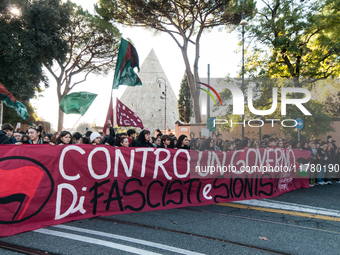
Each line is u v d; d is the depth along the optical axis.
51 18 17.69
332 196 6.05
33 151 3.62
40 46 17.59
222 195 5.30
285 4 12.23
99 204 4.10
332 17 11.63
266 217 4.26
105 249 2.83
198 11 17.36
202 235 3.37
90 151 4.10
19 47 16.69
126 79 6.36
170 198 4.80
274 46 12.51
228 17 17.30
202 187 5.12
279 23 12.16
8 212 3.28
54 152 3.78
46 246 2.86
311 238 3.40
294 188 6.81
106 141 5.79
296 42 11.77
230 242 3.18
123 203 4.31
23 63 16.61
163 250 2.87
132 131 5.79
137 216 4.11
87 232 3.32
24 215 3.40
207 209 4.68
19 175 3.43
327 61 12.74
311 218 4.28
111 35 20.72
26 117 7.78
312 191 6.66
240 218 4.16
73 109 6.28
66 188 3.81
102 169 4.17
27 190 3.46
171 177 4.82
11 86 16.86
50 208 3.64
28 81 16.95
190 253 2.82
